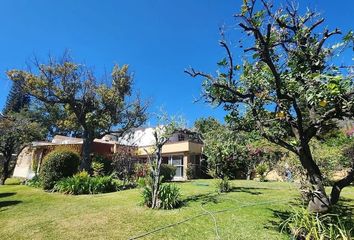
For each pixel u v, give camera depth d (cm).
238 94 645
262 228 684
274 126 730
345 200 1050
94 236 655
